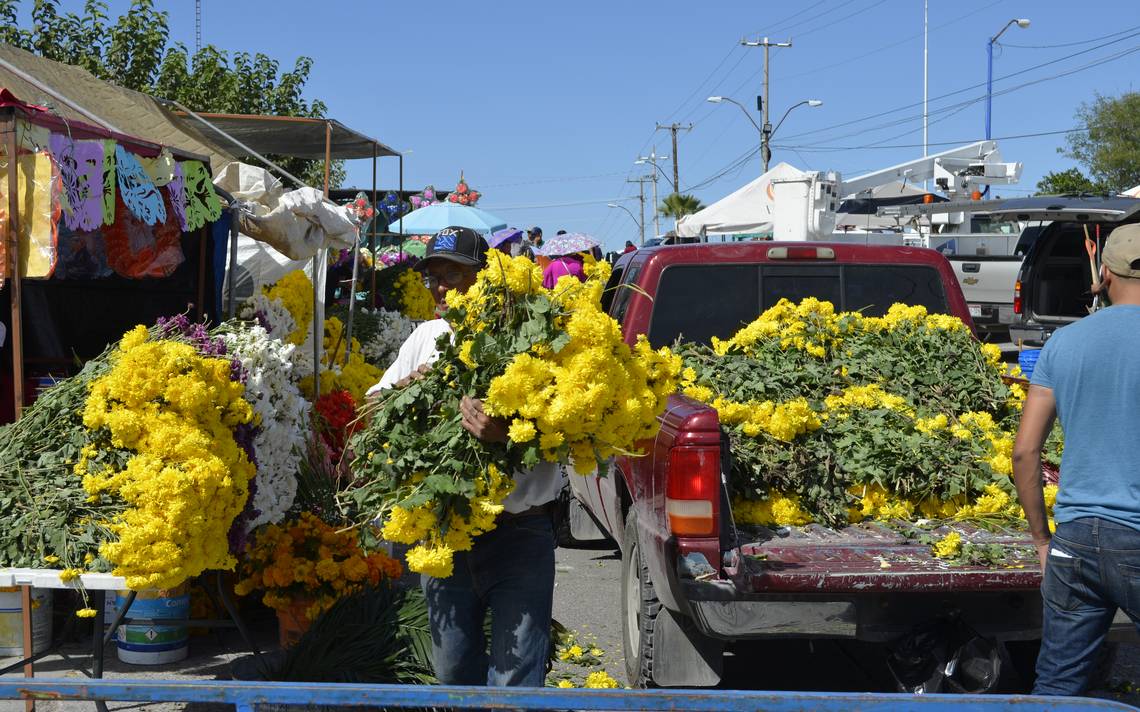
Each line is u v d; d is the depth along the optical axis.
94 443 4.17
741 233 23.14
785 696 2.17
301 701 2.15
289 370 5.04
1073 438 3.46
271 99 17.47
